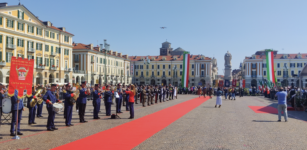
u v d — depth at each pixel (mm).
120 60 95000
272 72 42438
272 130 10797
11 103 9445
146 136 9477
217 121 13352
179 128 11164
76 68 74000
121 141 8656
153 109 20203
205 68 100500
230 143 8375
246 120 13867
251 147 7887
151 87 25906
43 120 13820
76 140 8812
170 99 34406
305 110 19766
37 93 11078
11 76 9320
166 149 7574
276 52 102875
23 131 10508
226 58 82188
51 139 8969
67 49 64875
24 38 51406
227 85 77562
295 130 10836
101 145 8102
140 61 107062
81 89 13109
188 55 49625
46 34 57656
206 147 7832
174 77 92875
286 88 33781
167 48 119188
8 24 48031
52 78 59938
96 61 77500
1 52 46562
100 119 14242
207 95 51062
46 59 57531
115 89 16938
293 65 93312
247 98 42250
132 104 14656
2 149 7578
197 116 15523
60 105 10930
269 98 42219
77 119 14227
